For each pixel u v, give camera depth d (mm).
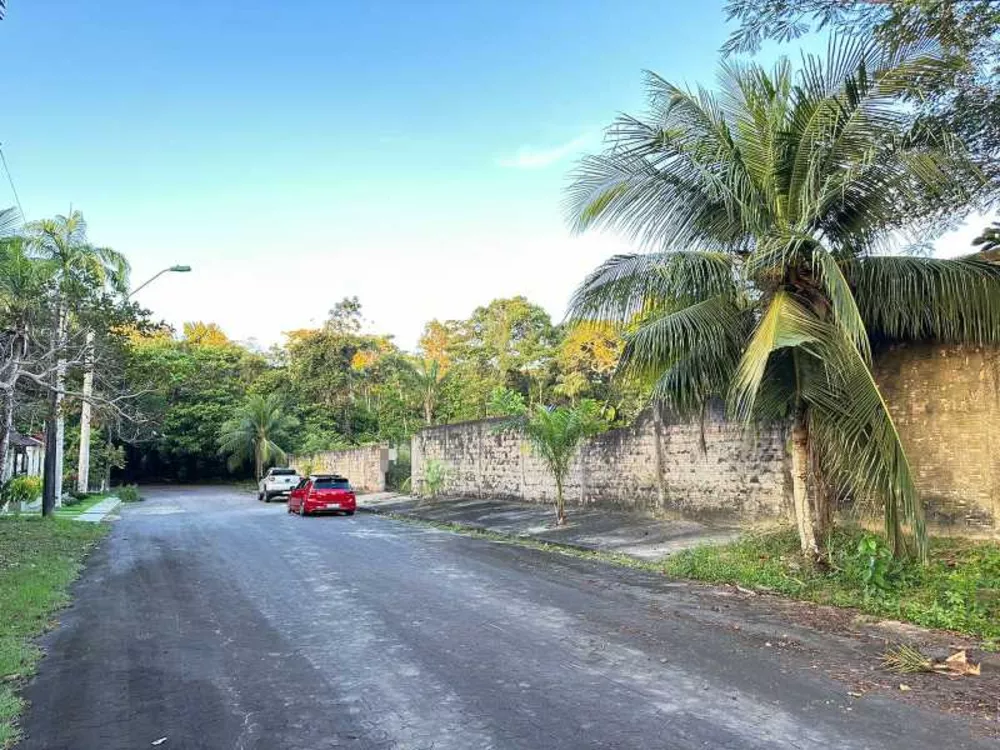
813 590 8914
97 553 14180
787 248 8656
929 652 6477
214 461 59656
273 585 10258
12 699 5453
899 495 8445
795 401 9906
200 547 14875
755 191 9391
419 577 10797
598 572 11109
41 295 16375
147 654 6738
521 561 12375
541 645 6848
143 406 23406
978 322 9086
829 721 4848
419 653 6633
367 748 4523
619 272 10109
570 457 18031
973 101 9578
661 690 5508
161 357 55250
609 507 17703
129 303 19250
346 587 10031
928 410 10328
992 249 9508
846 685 5586
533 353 48969
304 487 24375
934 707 5098
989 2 8352
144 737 4770
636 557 12305
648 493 16328
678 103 9805
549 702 5277
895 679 5734
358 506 27297
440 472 26688
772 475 13266
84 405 23516
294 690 5656
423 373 43594
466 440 25234
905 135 8828
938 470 10188
